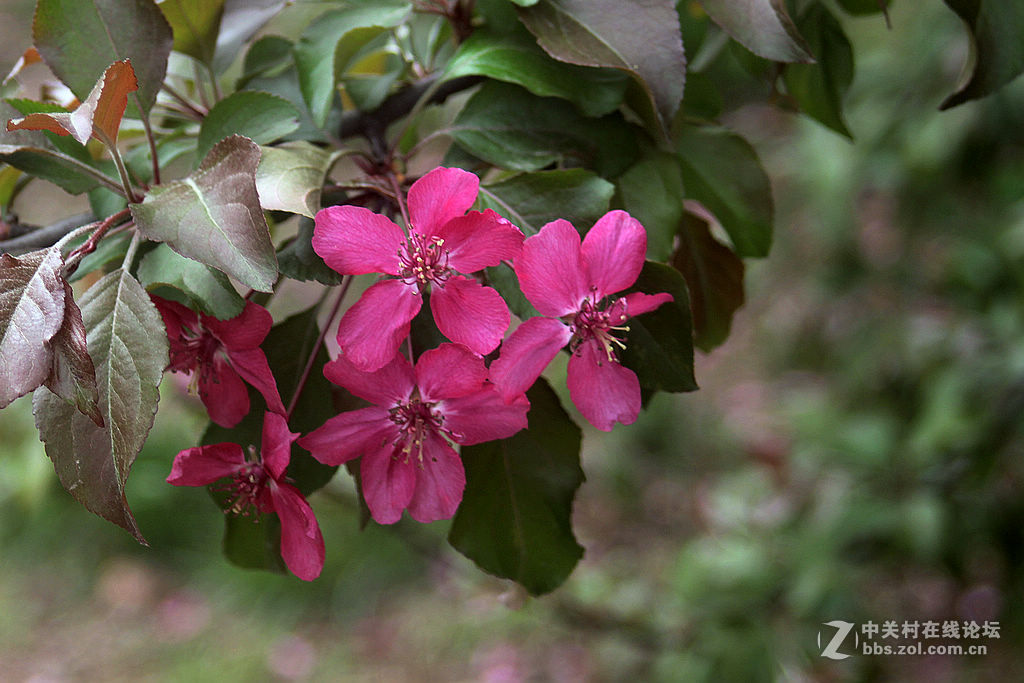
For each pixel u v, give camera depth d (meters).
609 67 0.59
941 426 1.31
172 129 0.65
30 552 2.27
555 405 0.61
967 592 1.48
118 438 0.56
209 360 0.59
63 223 0.61
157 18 0.59
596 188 0.59
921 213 1.76
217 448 0.59
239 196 0.56
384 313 0.58
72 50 0.59
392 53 0.68
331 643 2.02
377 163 0.63
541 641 1.88
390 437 0.59
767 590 1.30
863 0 0.69
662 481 2.28
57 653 2.04
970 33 0.62
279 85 0.65
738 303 0.68
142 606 2.16
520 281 0.58
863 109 1.76
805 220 2.32
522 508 0.61
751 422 2.24
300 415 0.61
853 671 1.36
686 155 0.66
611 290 0.58
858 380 1.74
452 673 1.89
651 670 1.65
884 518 1.29
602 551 2.09
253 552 0.63
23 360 0.55
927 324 1.59
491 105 0.62
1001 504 1.32
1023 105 1.49
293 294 2.33
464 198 0.58
